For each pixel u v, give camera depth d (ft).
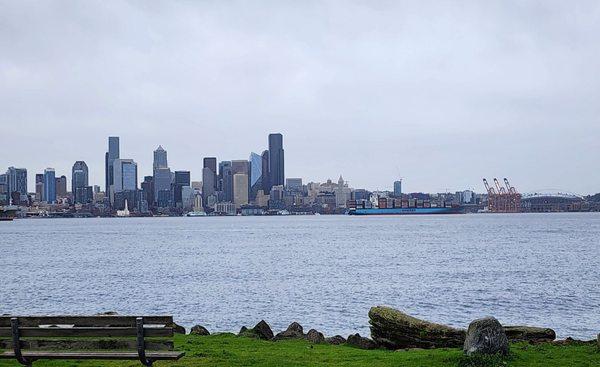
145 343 52.70
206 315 162.71
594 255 351.25
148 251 424.05
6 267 308.19
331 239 573.74
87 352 52.80
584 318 154.20
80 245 509.35
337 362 65.77
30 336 53.31
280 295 197.47
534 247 428.15
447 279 237.86
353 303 180.04
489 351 62.39
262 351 74.23
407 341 78.64
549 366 60.64
